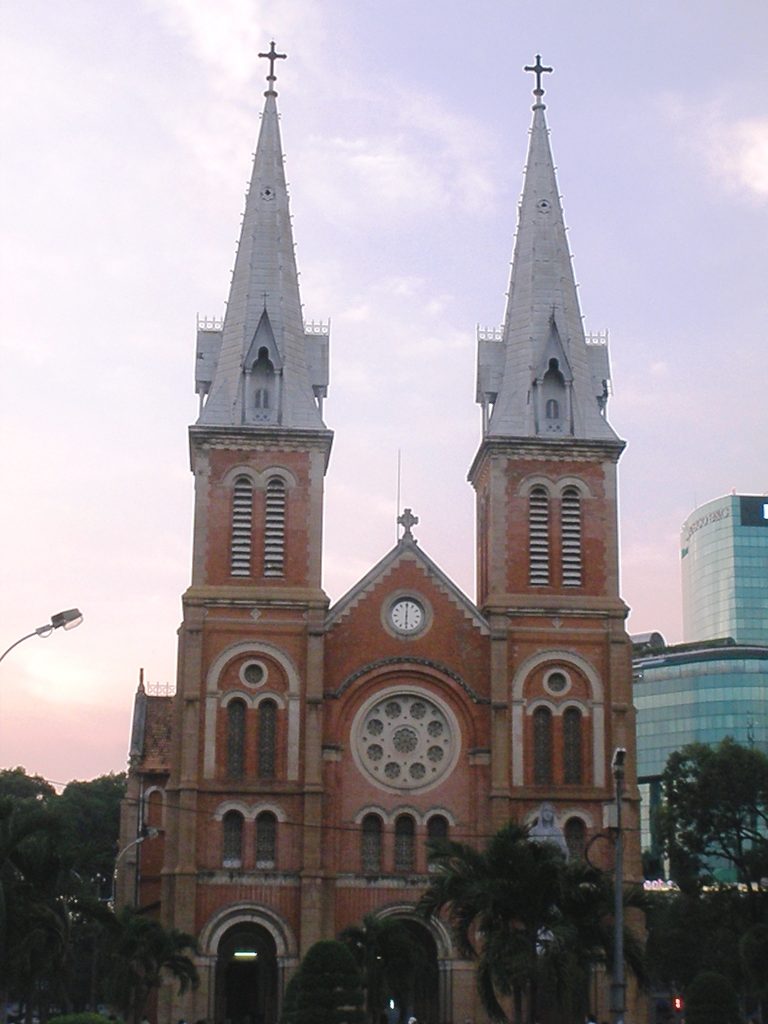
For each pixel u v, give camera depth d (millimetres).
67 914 56812
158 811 102875
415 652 80062
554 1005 50625
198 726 77562
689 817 90375
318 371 85688
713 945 89188
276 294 85750
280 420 82750
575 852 77562
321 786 76875
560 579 81438
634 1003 74812
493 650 79500
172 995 73688
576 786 78438
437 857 53375
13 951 54906
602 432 84125
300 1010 59781
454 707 79500
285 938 75188
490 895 51031
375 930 68938
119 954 69438
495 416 84125
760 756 89688
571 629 80562
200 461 81625
